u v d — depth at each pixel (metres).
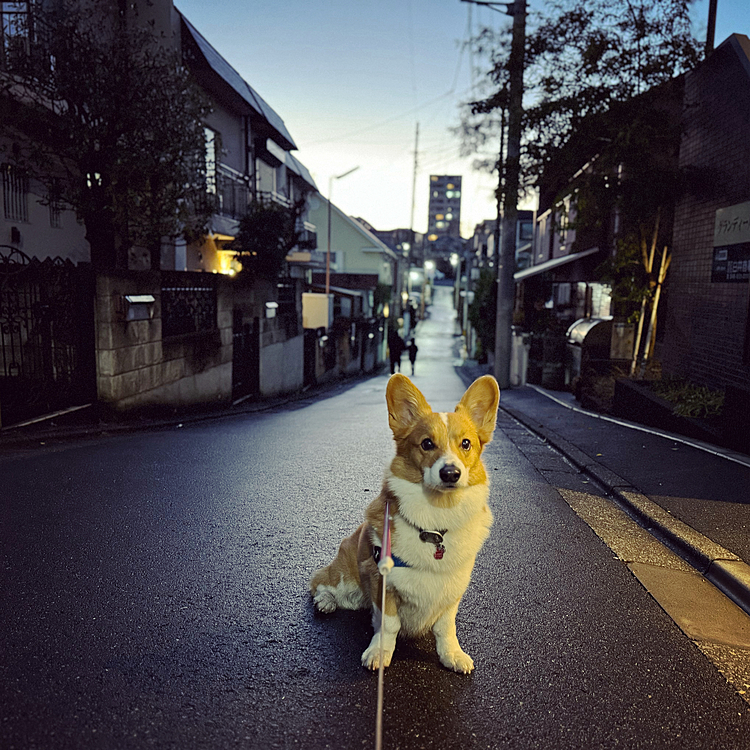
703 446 8.38
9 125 10.35
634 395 10.71
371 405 13.98
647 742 2.84
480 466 3.29
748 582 4.28
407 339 47.81
